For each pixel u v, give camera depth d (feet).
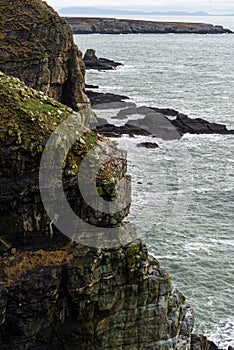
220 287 96.48
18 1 191.21
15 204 45.52
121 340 49.34
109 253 47.19
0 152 45.21
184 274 99.86
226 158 175.52
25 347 45.01
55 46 186.19
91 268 45.47
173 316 52.60
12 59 181.06
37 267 44.91
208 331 84.28
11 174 45.50
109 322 48.16
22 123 47.19
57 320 46.24
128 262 47.93
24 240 46.11
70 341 46.88
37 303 44.09
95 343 47.70
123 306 48.73
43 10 190.49
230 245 110.93
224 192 140.56
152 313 50.19
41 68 183.83
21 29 186.50
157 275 50.83
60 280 45.16
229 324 86.17
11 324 44.21
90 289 45.75
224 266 102.83
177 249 107.55
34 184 45.55
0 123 46.55
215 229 117.70
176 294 55.77
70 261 45.60
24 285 43.68
